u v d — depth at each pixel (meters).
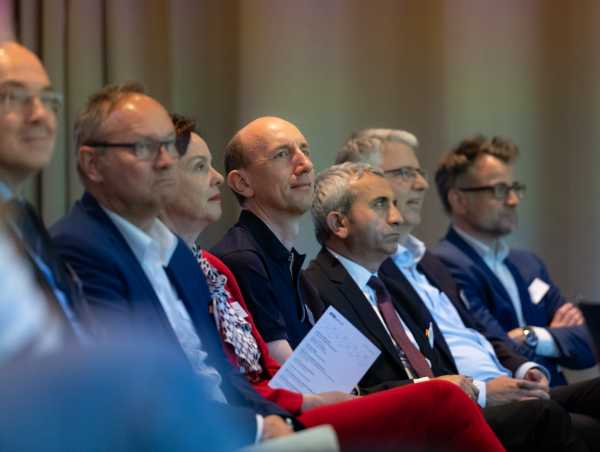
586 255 11.94
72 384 1.76
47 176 9.33
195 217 6.14
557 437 6.45
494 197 9.48
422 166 11.74
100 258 4.83
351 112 11.45
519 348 8.83
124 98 5.15
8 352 2.01
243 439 4.72
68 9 9.59
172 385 1.86
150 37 10.24
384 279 7.66
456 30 11.77
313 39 11.24
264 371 6.05
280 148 6.84
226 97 10.91
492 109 11.86
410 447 5.27
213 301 5.72
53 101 4.66
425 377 6.95
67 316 3.99
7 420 1.73
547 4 11.95
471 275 9.16
